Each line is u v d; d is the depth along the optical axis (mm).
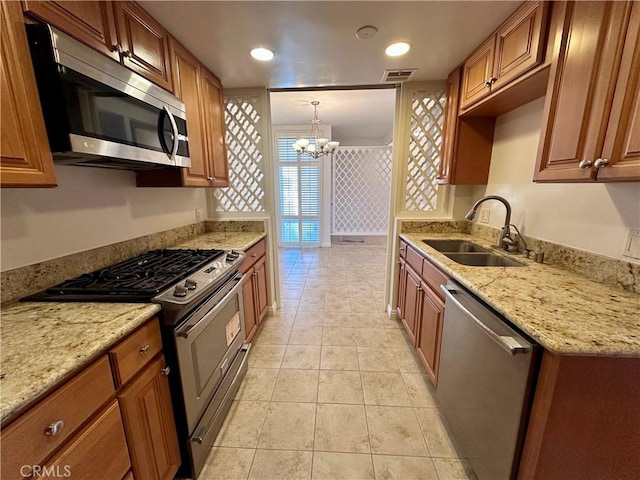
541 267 1448
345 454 1374
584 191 1315
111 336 822
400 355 2164
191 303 1113
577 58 1013
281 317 2803
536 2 1222
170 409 1143
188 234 2309
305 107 4141
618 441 839
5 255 1025
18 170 795
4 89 760
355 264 4574
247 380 1896
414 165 2488
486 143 2092
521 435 908
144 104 1262
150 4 1301
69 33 959
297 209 5539
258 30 1533
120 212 1586
